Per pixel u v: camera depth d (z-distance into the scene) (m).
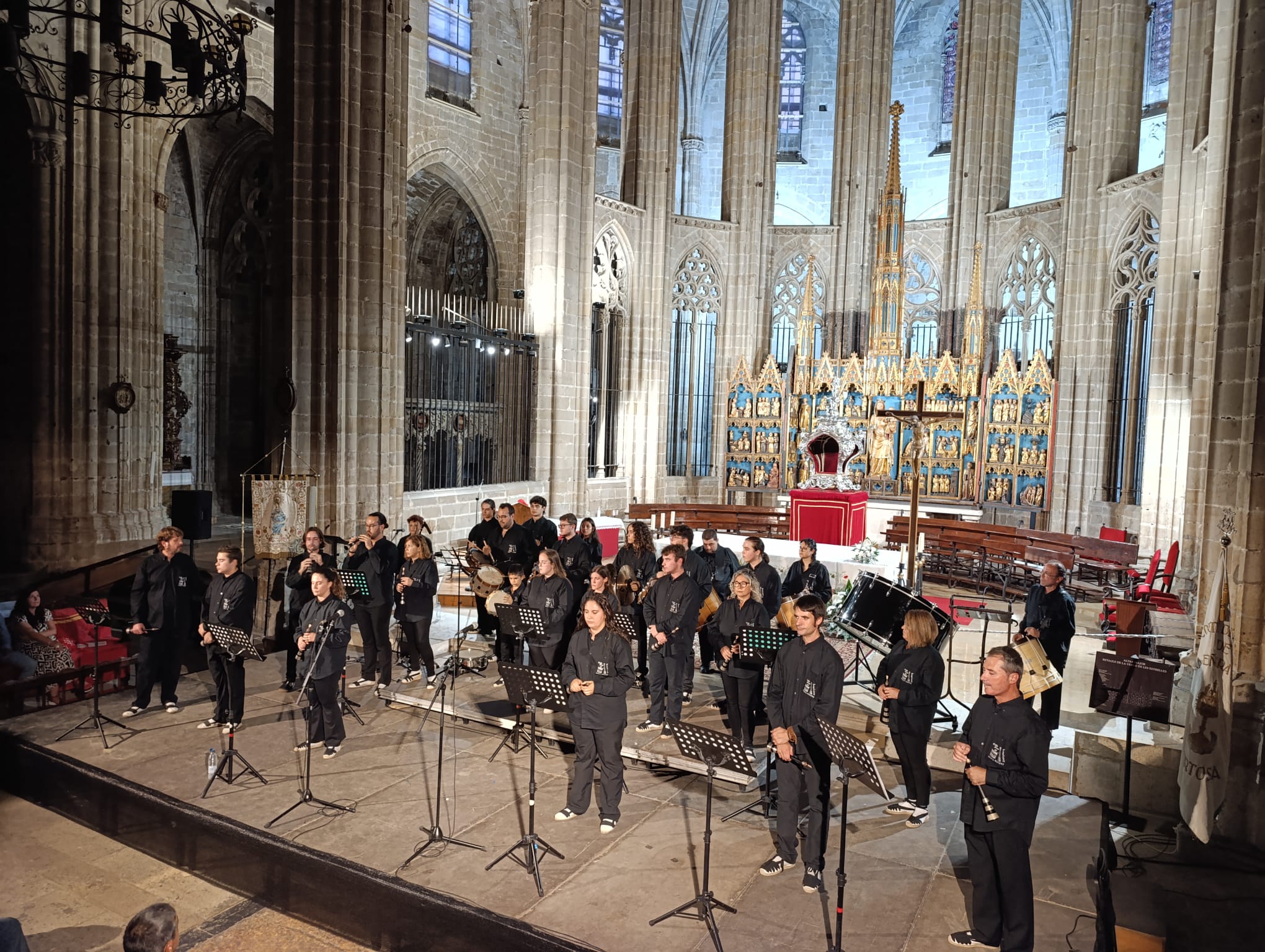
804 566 12.28
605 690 7.79
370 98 14.34
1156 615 12.61
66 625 11.43
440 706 10.62
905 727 7.92
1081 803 8.68
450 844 7.51
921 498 24.64
